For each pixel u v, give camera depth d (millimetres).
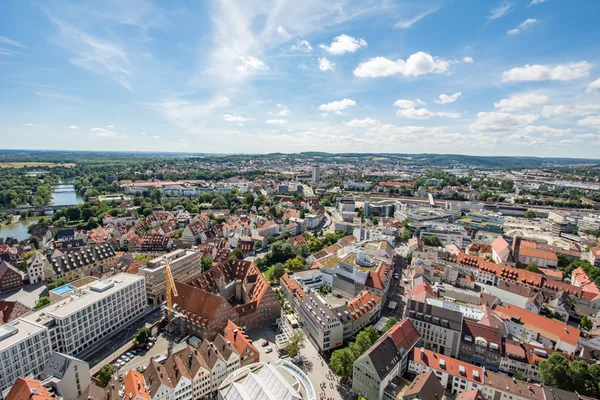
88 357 118812
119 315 138875
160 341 131500
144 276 155625
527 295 166375
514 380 101250
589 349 118188
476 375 104125
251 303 144000
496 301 155250
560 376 103062
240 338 120062
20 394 84125
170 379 97688
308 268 196750
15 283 182375
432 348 129125
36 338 104938
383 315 156375
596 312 154500
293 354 118438
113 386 91750
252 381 88812
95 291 136250
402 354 109938
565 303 156750
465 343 122938
